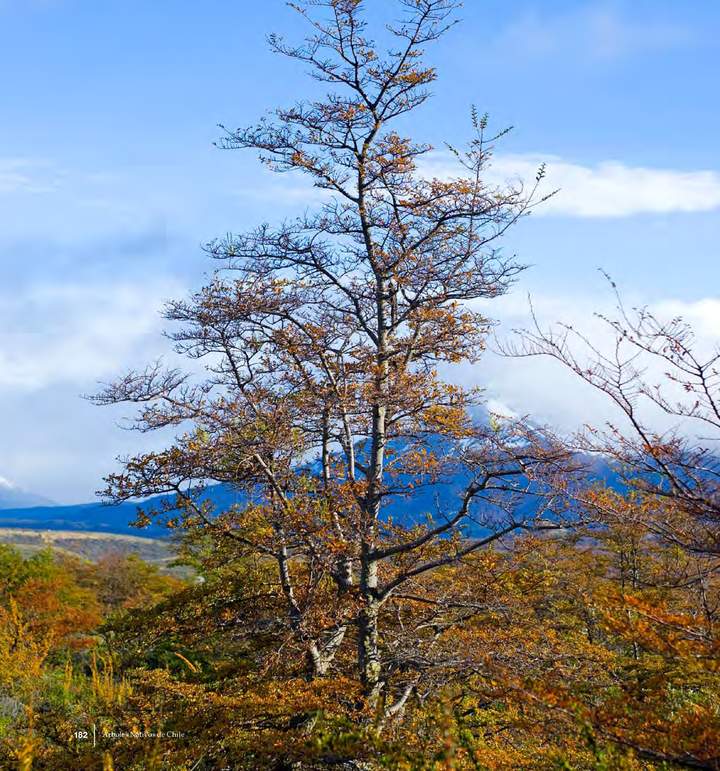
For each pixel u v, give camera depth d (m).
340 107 14.88
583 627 14.86
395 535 14.15
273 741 9.53
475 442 12.08
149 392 12.77
